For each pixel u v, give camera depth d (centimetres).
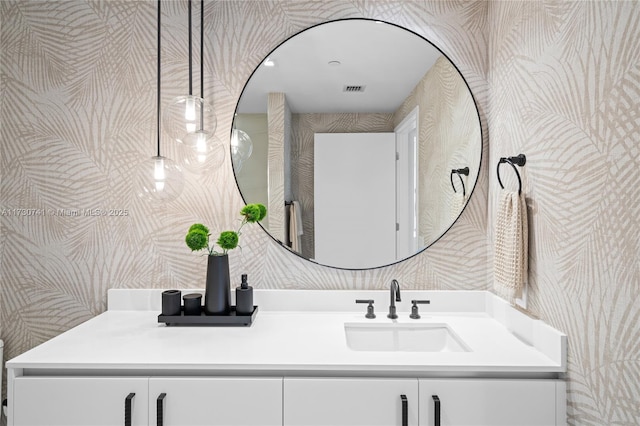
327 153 175
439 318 167
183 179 162
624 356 92
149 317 168
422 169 175
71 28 179
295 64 176
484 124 177
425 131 175
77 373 123
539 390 117
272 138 176
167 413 120
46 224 179
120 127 179
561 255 118
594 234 103
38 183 179
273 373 123
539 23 130
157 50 173
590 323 105
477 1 178
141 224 179
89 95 179
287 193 176
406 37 175
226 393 120
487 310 172
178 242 179
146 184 177
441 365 119
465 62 178
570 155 113
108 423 120
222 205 179
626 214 92
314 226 176
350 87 175
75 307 180
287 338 142
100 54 179
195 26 179
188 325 156
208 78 180
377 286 179
